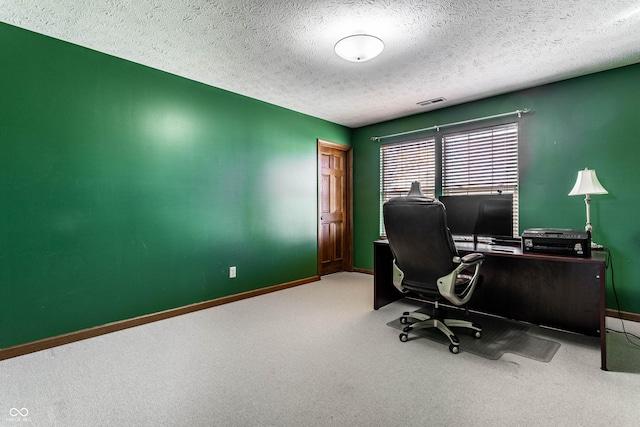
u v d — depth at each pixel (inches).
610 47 95.3
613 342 91.1
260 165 146.3
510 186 132.9
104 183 100.7
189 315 116.6
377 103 148.5
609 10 77.1
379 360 81.4
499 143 136.2
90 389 68.1
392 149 176.4
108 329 100.1
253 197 143.5
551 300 105.3
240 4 75.0
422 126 162.2
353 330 101.8
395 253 95.7
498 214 105.2
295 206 162.4
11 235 85.0
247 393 66.5
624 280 108.0
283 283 155.9
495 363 80.0
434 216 81.3
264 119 147.4
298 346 89.7
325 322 109.0
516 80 120.4
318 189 174.4
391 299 132.3
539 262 107.6
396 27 84.7
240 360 81.2
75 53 94.8
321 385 69.6
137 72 107.4
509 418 58.2
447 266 85.5
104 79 100.3
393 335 97.7
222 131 131.7
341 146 187.3
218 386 69.2
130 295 106.0
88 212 97.7
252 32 87.5
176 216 117.7
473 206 111.0
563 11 77.6
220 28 85.6
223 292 132.2
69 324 94.0
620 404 62.4
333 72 114.2
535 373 74.9
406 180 169.8
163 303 114.0
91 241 98.2
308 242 169.0
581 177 102.5
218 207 130.6
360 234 191.6
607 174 110.7
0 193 83.4
